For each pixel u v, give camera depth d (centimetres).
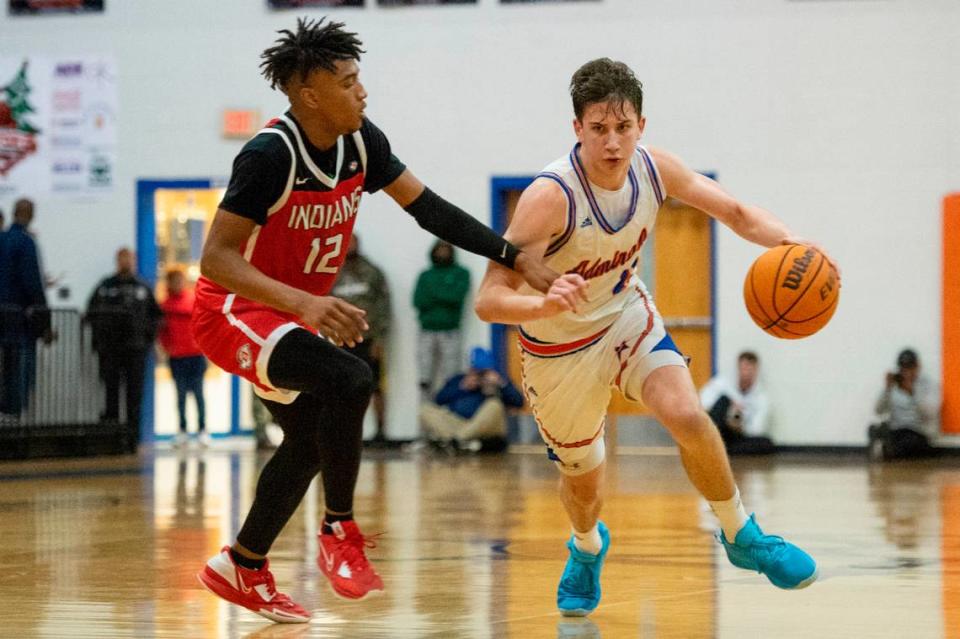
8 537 1259
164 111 2906
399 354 2814
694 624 780
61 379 2444
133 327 2564
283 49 705
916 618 797
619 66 736
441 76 2806
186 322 2750
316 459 763
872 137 2664
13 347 2328
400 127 2820
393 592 913
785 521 1405
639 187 770
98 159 2923
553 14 2767
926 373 2628
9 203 2944
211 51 2894
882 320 2655
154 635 746
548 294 679
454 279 2730
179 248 2955
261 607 771
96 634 749
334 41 704
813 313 755
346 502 733
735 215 793
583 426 793
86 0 2917
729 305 2716
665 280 2766
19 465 2262
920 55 2650
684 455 746
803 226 2686
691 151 2719
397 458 2498
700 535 1274
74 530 1320
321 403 751
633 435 2780
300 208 721
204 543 1210
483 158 2797
